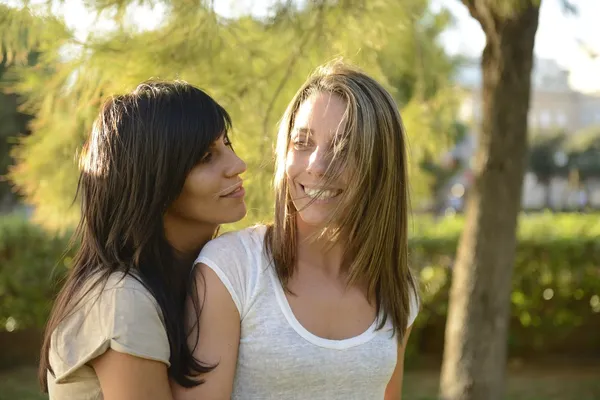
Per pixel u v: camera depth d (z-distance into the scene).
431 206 19.52
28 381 5.66
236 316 1.34
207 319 1.32
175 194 1.39
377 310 1.51
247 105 2.51
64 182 2.77
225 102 2.43
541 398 5.27
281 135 1.50
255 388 1.34
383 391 1.49
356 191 1.41
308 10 2.63
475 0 3.41
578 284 6.01
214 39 2.42
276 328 1.35
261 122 2.52
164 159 1.37
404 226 1.55
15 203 11.24
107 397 1.25
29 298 5.90
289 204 1.45
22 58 2.45
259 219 2.35
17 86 2.90
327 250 1.46
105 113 1.41
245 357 1.34
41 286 5.87
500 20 3.41
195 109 1.42
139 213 1.35
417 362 6.18
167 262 1.37
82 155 1.46
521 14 3.33
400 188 1.53
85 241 1.40
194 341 1.32
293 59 2.60
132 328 1.23
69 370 1.26
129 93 1.44
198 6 2.41
